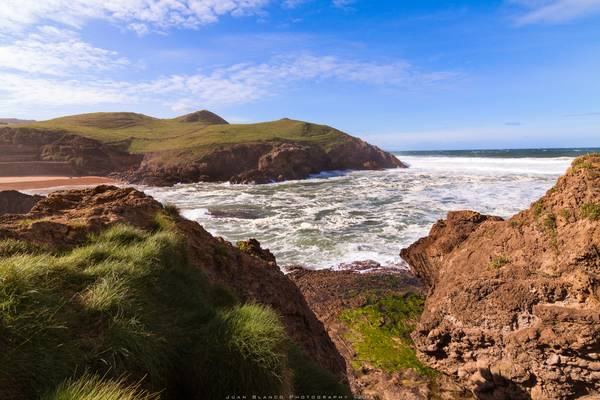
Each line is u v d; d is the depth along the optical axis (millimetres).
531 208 12398
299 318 11016
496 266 11883
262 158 85750
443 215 35062
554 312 9477
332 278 20750
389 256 24391
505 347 10477
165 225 9320
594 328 8703
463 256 13805
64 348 3809
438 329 12047
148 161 96938
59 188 69812
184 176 83938
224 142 96625
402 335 14695
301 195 55656
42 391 3314
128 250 6492
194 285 6832
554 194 11828
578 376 9039
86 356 3875
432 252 16734
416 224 32125
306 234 30500
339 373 10164
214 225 34875
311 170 89938
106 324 4414
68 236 7098
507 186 50500
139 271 5793
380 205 42594
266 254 15148
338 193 56062
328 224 33906
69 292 4809
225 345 4699
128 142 114250
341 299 18156
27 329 3676
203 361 4617
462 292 11789
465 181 59781
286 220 36438
